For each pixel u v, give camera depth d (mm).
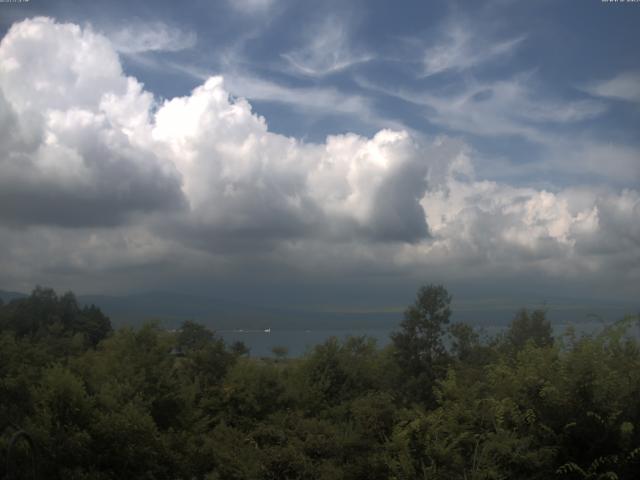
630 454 6785
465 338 17266
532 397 7484
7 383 10352
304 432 11266
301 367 18625
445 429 8234
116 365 14516
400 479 8086
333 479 9609
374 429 10328
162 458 11250
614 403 7047
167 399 14203
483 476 7230
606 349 8023
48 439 9383
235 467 10891
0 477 8500
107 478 9734
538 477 7094
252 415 17062
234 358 19531
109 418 10336
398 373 17734
